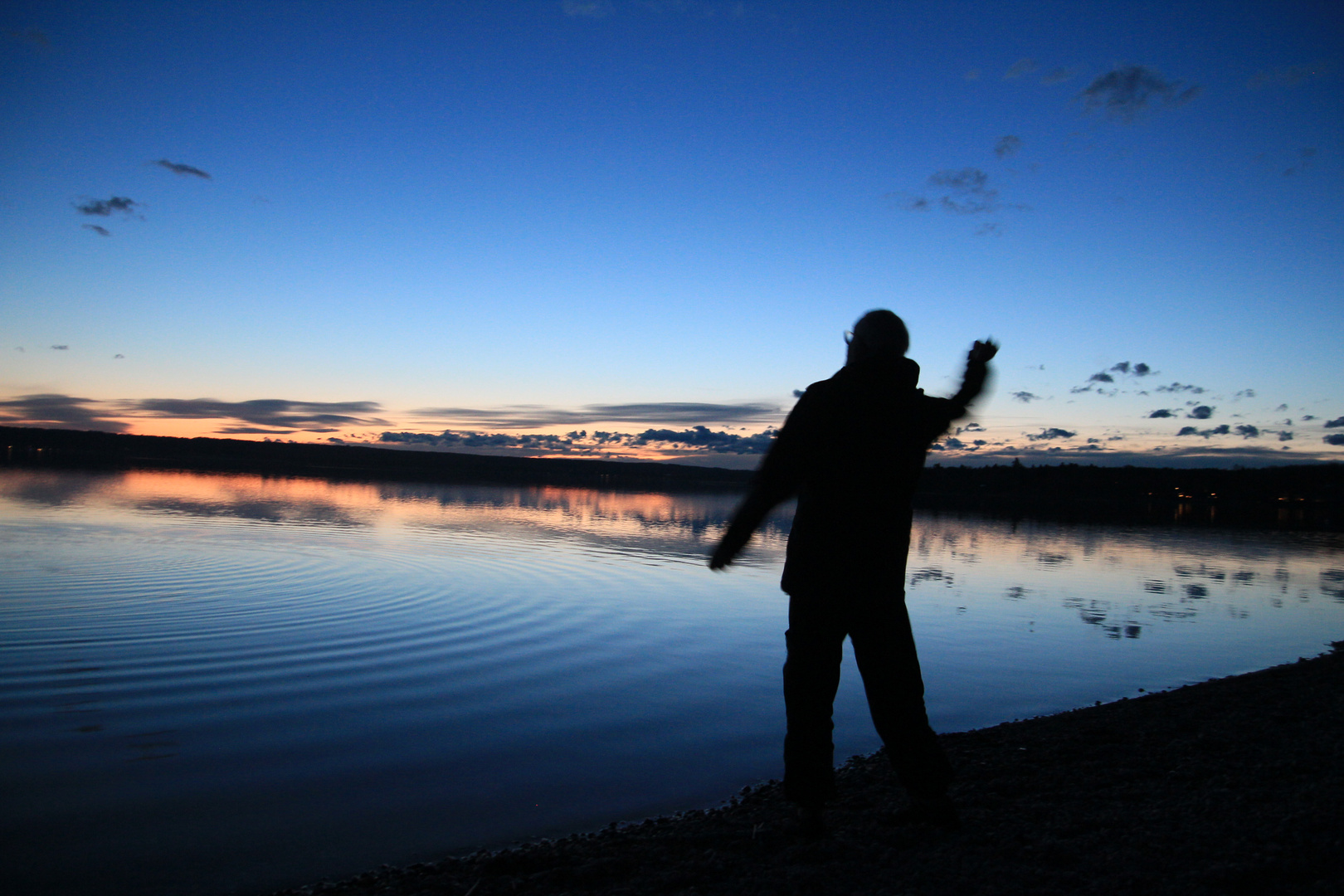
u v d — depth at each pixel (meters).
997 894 2.25
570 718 5.14
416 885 2.75
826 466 2.67
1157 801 3.14
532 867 2.92
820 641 2.75
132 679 5.60
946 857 2.57
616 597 10.05
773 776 4.21
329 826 3.44
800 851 2.70
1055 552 18.52
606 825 3.53
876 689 2.82
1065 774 3.73
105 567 10.63
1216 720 4.87
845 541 2.69
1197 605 11.09
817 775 2.80
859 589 2.71
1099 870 2.39
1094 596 11.68
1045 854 2.54
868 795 3.59
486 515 23.67
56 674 5.64
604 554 14.63
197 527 16.45
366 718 4.98
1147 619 9.84
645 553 14.99
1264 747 4.07
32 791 3.69
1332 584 14.07
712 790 4.00
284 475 54.19
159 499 23.67
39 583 9.28
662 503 37.53
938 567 14.74
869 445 2.66
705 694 5.81
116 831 3.32
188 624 7.39
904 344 2.84
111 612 7.78
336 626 7.59
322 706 5.17
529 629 7.87
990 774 3.79
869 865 2.55
